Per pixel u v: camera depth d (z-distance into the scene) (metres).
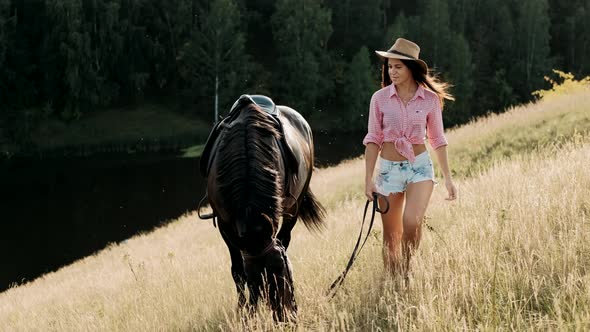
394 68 4.62
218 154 4.47
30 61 55.41
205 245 12.84
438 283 4.18
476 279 4.07
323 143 50.19
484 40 68.31
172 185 36.34
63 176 39.59
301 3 62.06
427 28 62.62
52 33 54.03
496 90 65.50
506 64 67.06
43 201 33.12
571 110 13.79
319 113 61.59
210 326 5.11
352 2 69.56
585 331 3.12
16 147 49.09
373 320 3.87
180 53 58.66
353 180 15.74
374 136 4.79
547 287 3.83
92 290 10.84
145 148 49.25
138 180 37.84
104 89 55.09
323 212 6.10
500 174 8.34
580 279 3.64
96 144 50.19
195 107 58.41
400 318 3.87
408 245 4.63
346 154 45.03
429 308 3.70
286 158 4.87
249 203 3.98
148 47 58.66
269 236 3.90
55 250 24.72
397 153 4.73
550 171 6.61
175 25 60.97
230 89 58.00
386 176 4.78
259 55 68.56
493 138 14.11
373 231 5.75
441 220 6.43
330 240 7.16
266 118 4.76
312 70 60.31
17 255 24.11
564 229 4.69
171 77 61.53
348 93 59.84
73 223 28.67
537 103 17.67
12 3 56.41
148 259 13.62
